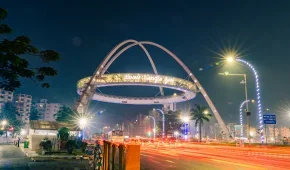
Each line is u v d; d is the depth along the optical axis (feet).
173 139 296.10
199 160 81.87
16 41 29.48
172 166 65.87
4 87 34.09
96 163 52.75
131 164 25.48
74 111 218.38
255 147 150.51
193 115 323.37
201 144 216.54
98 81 295.89
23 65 31.89
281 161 78.33
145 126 566.36
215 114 360.28
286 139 219.61
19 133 398.83
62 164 69.72
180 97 369.91
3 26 30.42
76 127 157.17
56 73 34.73
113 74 295.69
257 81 154.92
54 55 33.04
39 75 34.12
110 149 41.42
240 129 266.57
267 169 58.29
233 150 135.33
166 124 392.68
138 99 387.55
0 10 30.01
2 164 70.23
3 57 28.58
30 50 31.37
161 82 299.79
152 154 109.60
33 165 67.51
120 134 249.55
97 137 329.11
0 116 387.34
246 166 64.64
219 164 69.97
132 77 294.87
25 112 588.09
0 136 304.09
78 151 112.27
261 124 163.22
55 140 114.21
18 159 85.10
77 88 324.19
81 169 58.90
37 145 126.31
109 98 370.32
